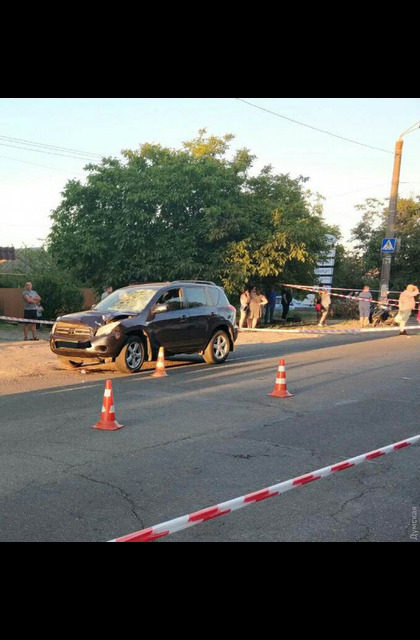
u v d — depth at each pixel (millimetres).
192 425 7555
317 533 4363
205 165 22125
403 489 5301
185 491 5168
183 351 12461
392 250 24578
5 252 27406
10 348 14859
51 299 21922
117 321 11406
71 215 22297
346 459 6184
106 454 6238
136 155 23484
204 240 21984
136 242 21000
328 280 29016
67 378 11102
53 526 4414
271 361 13539
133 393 9633
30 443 6641
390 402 9109
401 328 20297
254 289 21578
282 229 21484
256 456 6242
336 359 13828
